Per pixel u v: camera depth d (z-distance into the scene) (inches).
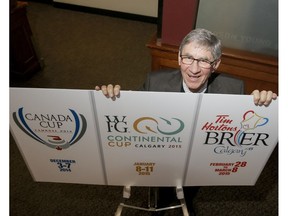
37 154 43.6
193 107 34.8
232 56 65.2
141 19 149.8
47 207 68.7
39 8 160.4
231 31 63.1
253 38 62.8
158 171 46.4
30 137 40.4
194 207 68.7
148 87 51.2
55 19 150.3
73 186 73.1
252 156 42.7
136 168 45.7
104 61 119.8
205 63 39.9
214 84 48.9
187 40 40.0
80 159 44.2
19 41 98.7
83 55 123.3
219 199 70.4
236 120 36.4
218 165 44.7
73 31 140.2
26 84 106.3
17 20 94.7
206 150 41.4
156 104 34.5
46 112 36.2
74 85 106.8
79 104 35.1
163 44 69.7
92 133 39.0
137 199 69.7
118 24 147.5
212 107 34.7
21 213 67.5
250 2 57.2
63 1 157.2
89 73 113.0
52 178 49.6
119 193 71.5
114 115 36.1
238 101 34.0
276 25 58.9
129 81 109.0
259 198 70.6
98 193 71.5
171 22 65.2
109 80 109.4
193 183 49.8
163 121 36.7
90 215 67.1
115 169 46.1
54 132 39.2
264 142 39.8
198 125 37.1
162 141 39.8
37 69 112.8
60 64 117.6
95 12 155.4
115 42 132.6
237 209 68.4
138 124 37.2
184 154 42.3
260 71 66.4
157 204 68.2
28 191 72.1
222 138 39.2
